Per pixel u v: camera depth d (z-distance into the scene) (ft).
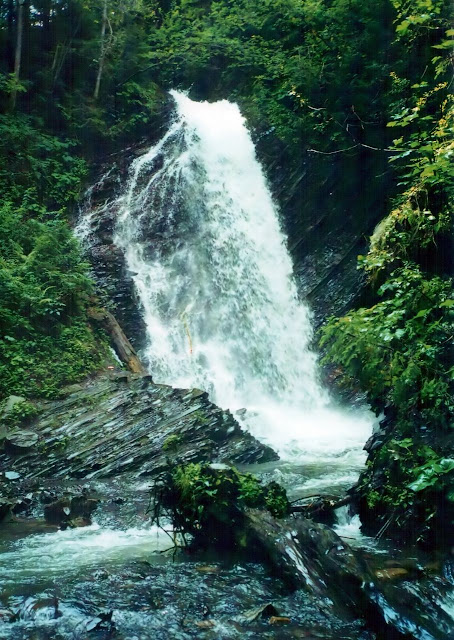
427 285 20.47
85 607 14.46
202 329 51.62
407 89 46.26
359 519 19.99
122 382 37.70
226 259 57.00
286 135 60.95
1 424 32.07
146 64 66.64
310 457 32.78
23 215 48.34
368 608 13.87
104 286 48.85
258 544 16.76
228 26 70.59
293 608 14.34
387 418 21.90
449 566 16.03
